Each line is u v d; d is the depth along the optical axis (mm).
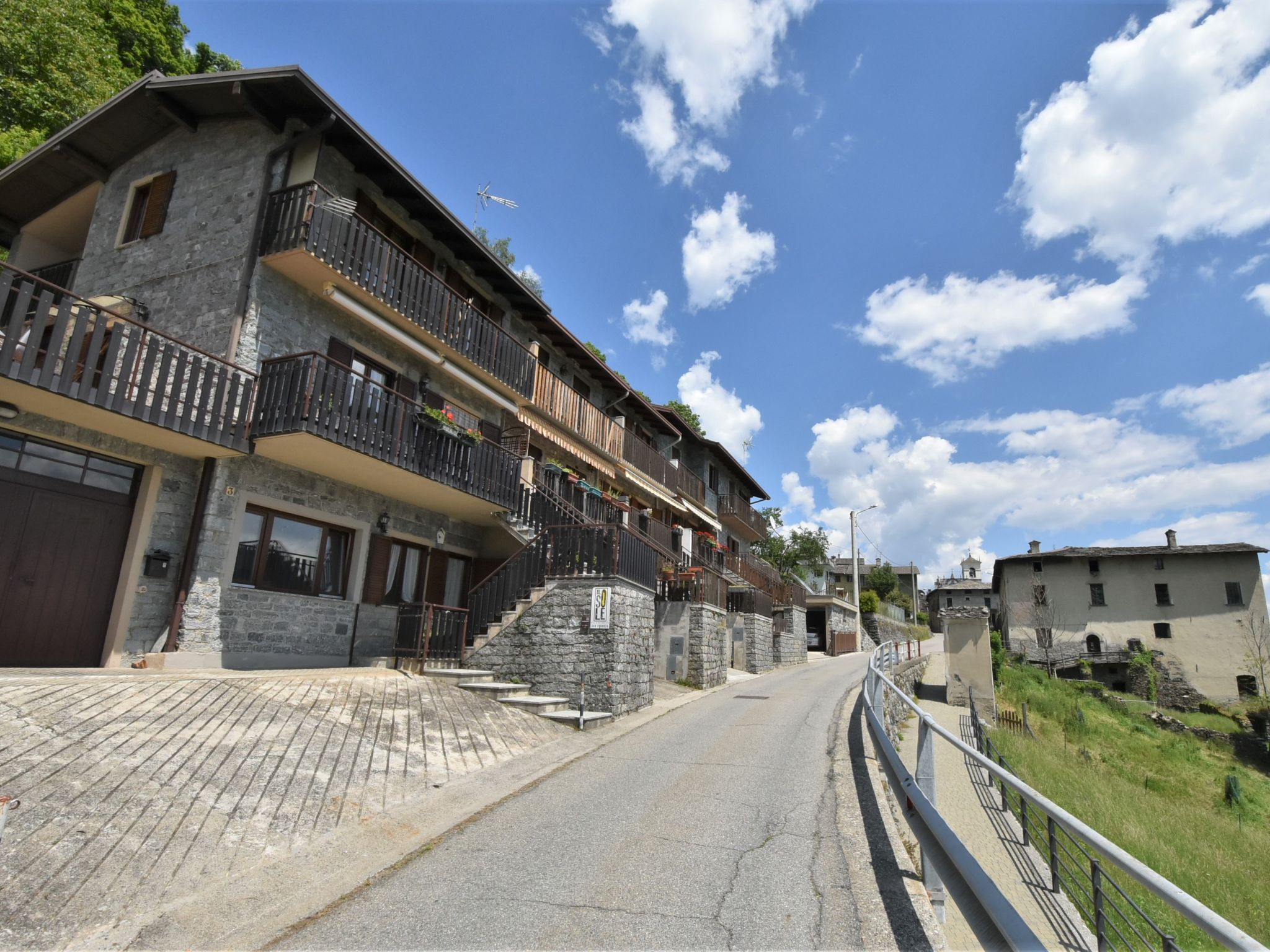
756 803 7441
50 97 19109
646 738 11094
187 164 13531
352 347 13578
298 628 12203
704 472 32562
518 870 5578
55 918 4176
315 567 12852
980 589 75438
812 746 10547
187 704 7781
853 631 45031
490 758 8992
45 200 15844
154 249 13195
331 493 13125
